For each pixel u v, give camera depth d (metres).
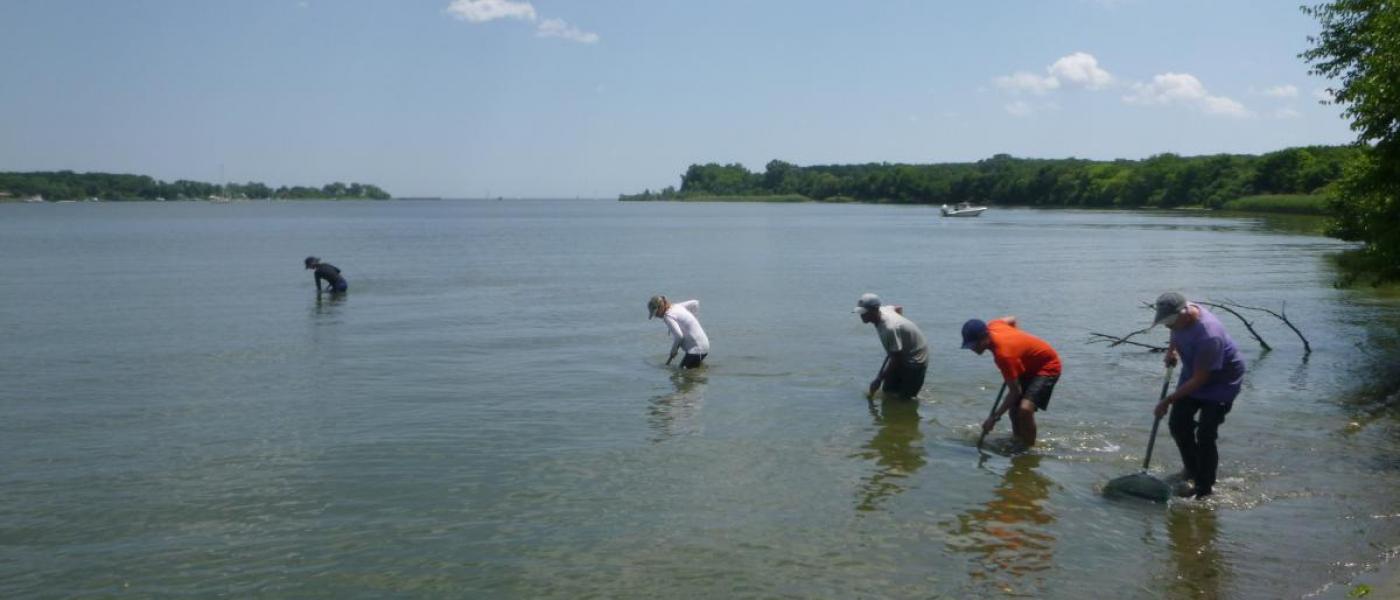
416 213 187.25
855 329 20.97
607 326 21.84
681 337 15.92
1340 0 15.87
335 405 13.44
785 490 9.52
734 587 7.29
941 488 9.55
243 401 13.73
